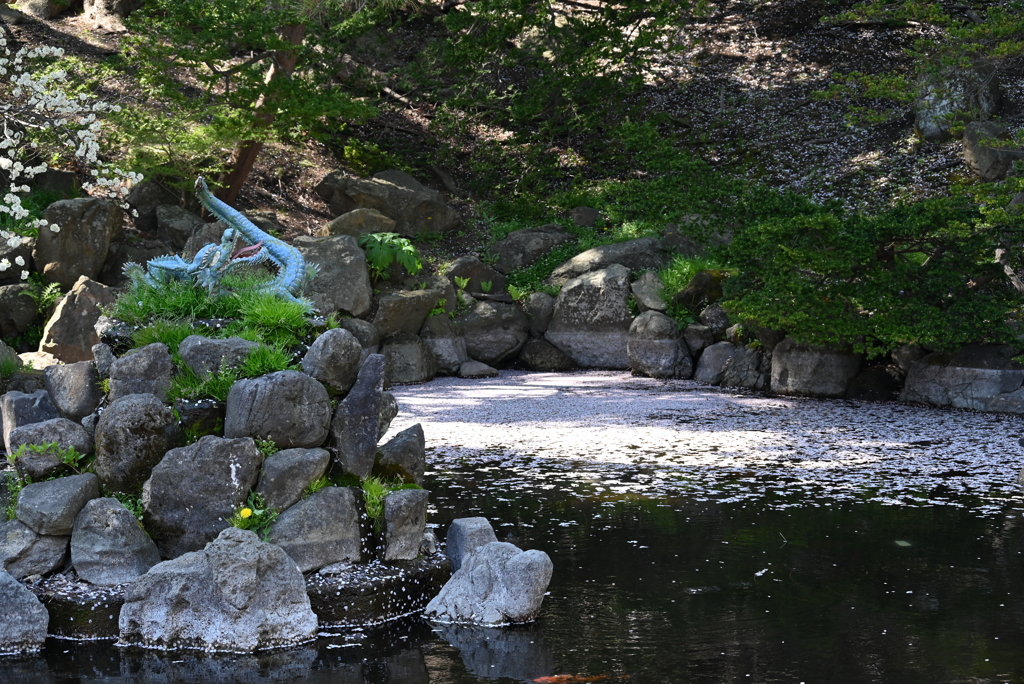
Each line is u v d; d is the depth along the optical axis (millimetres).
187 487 6270
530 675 5488
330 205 25797
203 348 6754
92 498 6340
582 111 29281
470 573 6512
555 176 29000
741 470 11367
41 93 12438
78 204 18938
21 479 6523
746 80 32188
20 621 5824
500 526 8758
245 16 20719
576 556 7863
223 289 7531
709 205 21500
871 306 17000
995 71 20203
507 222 26828
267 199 25156
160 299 7242
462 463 11750
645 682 5391
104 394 7000
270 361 6762
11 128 20562
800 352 18219
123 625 5898
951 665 5605
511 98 28719
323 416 6688
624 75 32094
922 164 26734
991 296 17250
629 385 19609
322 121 24031
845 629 6219
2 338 18469
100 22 29844
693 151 29453
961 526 8805
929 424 14969
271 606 5941
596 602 6766
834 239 16578
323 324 7434
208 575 5902
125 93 25359
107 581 6125
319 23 22641
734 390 19000
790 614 6516
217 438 6320
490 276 23734
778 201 18516
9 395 7301
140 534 6246
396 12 32812
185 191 22875
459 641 6031
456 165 29375
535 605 6426
